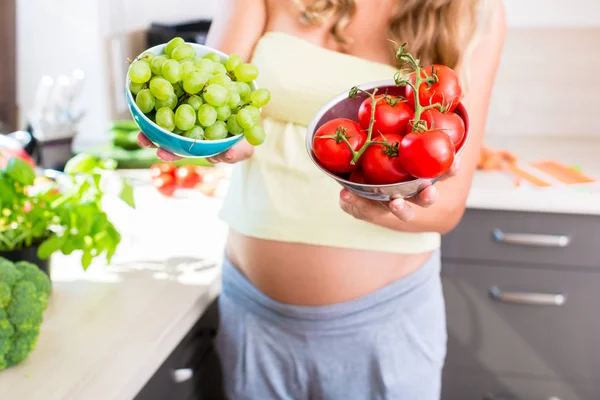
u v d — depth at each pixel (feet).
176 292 4.25
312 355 4.01
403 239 3.86
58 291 4.26
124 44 7.73
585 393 6.29
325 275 3.83
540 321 6.19
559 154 7.43
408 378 4.05
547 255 6.03
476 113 3.65
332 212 3.77
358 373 4.05
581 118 8.32
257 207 3.91
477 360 6.34
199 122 2.78
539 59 8.16
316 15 3.76
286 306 3.94
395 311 3.94
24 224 4.14
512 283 6.15
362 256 3.81
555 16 7.08
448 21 3.48
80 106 7.91
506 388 6.37
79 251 4.97
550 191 5.86
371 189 2.54
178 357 4.13
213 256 4.88
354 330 3.92
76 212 4.12
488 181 6.22
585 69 8.14
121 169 7.17
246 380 4.24
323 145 2.58
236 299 4.15
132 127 7.32
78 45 7.71
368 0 3.72
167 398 3.97
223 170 6.84
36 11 7.58
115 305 4.05
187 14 7.70
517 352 6.27
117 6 7.61
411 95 2.63
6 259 3.87
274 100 3.85
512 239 5.99
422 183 2.49
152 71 2.80
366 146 2.54
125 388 3.23
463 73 3.55
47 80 6.92
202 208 6.02
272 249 3.87
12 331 3.24
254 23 4.04
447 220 3.68
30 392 3.13
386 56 3.77
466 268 6.17
